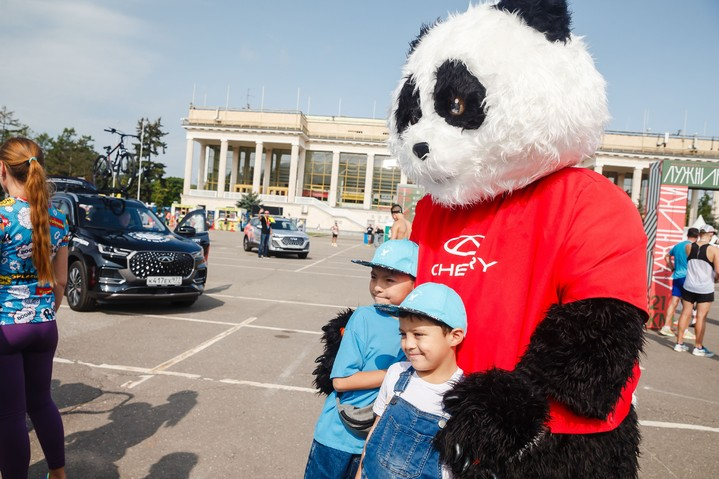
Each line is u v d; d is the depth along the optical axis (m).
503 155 1.42
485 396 1.19
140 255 7.45
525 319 1.42
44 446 2.56
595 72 1.47
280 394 4.56
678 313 11.72
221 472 3.14
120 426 3.72
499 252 1.53
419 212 1.98
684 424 4.43
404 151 1.60
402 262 1.90
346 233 58.62
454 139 1.44
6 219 2.37
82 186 9.97
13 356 2.40
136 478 3.02
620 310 1.22
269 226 20.09
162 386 4.61
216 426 3.81
